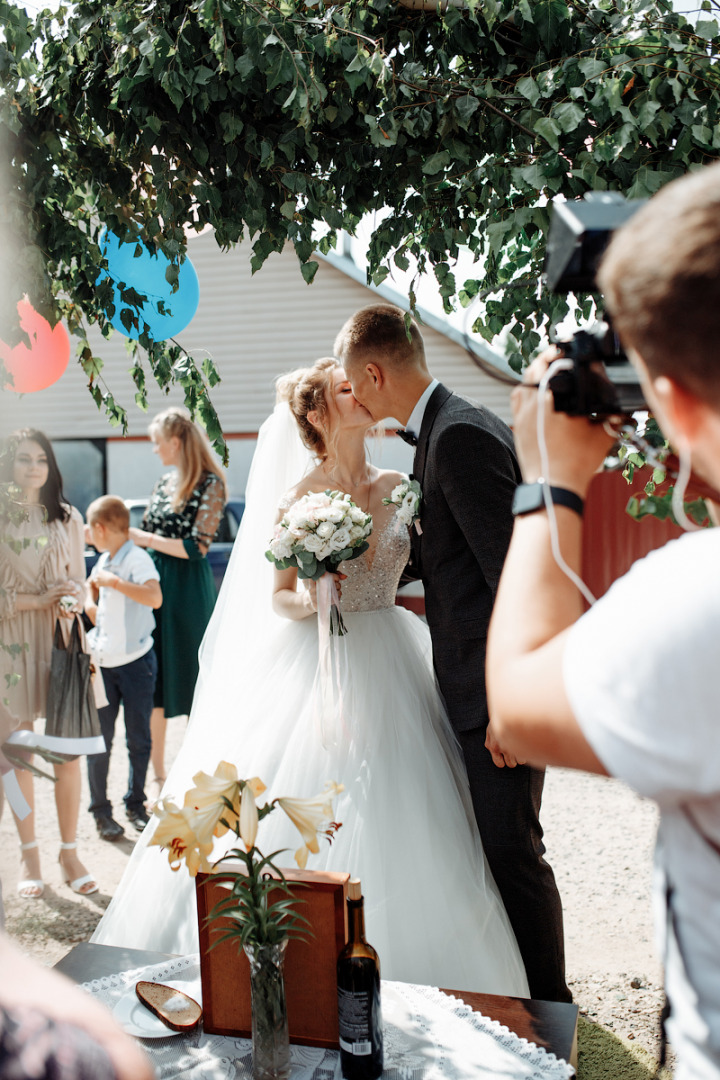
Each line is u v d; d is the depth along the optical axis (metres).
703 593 0.67
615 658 0.69
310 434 2.65
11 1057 0.55
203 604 4.25
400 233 1.98
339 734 2.38
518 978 2.26
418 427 2.46
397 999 1.64
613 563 6.66
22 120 1.99
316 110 1.86
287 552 2.41
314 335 8.16
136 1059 0.59
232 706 2.71
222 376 8.27
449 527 2.37
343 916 1.48
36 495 3.33
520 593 0.84
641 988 2.66
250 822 1.41
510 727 0.77
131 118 1.96
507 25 1.89
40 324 2.47
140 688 3.95
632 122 1.67
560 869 3.52
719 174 0.69
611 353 0.90
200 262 8.23
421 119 1.86
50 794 4.45
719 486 0.76
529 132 1.85
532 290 1.89
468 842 2.38
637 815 4.08
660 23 1.79
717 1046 0.73
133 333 2.42
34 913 3.20
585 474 0.91
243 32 1.76
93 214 2.30
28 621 3.28
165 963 1.78
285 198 2.00
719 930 0.73
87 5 1.93
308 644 2.62
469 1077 1.41
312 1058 1.49
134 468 8.34
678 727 0.67
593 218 0.91
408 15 1.92
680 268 0.67
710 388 0.69
